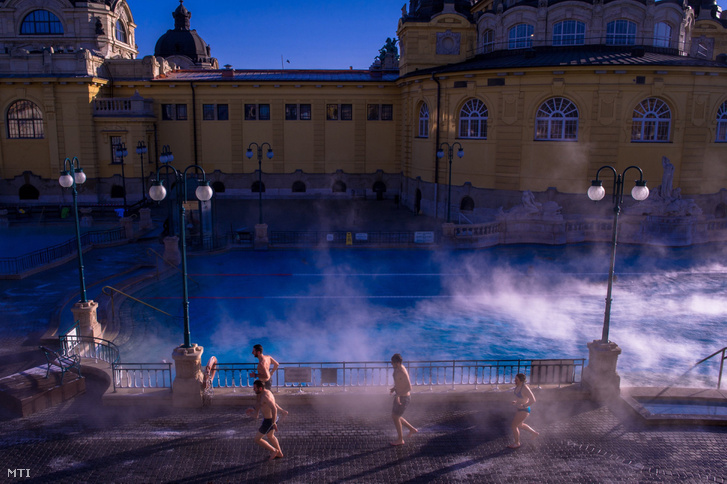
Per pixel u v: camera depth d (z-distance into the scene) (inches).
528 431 498.9
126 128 1739.7
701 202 1446.9
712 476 440.1
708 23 1924.2
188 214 1263.5
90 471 438.3
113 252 1181.7
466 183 1540.4
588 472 442.6
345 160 1956.2
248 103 1905.8
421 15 1756.9
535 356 706.2
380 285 999.6
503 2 1647.4
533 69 1366.9
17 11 1828.2
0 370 619.8
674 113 1384.1
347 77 1978.3
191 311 864.3
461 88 1502.2
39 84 1692.9
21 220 1496.1
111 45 1943.9
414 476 434.9
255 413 458.6
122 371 622.2
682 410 544.7
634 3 1460.4
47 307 829.2
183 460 454.6
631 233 1309.1
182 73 2011.6
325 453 466.9
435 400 553.0
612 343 568.7
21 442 478.0
